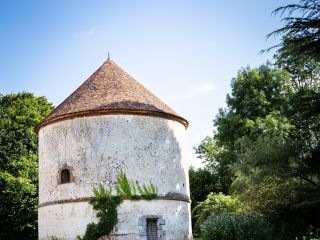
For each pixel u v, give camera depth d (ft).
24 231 108.17
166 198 62.59
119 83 69.46
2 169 106.01
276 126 102.58
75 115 63.10
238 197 84.07
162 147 64.69
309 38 54.39
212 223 66.13
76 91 70.79
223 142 125.18
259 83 121.29
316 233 56.08
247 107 118.42
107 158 61.11
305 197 64.23
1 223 105.50
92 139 61.93
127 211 59.57
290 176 69.87
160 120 65.77
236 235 62.80
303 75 108.68
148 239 60.39
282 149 69.87
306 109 59.06
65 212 60.80
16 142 109.81
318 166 66.69
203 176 132.05
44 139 66.69
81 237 58.90
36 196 107.55
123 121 62.75
